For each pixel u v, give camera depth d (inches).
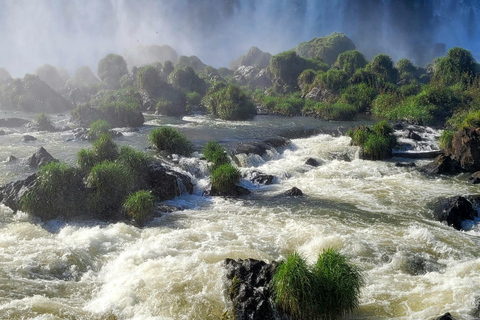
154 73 2399.1
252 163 1201.4
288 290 435.5
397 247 650.2
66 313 444.8
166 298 478.6
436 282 531.8
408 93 2242.9
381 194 946.1
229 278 498.6
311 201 888.9
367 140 1312.7
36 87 2554.1
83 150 855.7
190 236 674.2
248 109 2042.3
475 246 671.1
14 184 821.2
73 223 750.5
